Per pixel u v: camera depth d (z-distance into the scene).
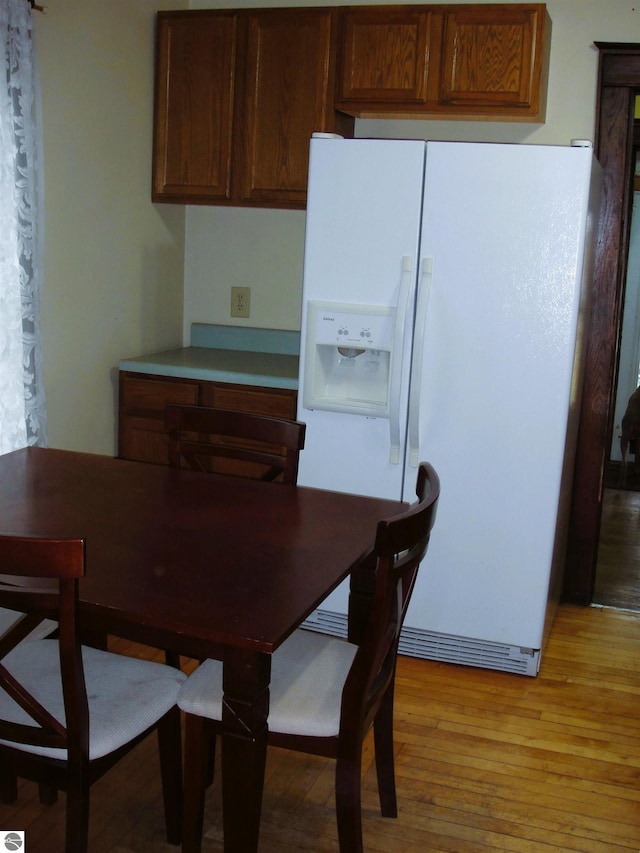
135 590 1.67
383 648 1.86
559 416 2.85
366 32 3.29
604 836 2.23
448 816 2.29
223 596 1.67
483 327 2.86
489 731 2.70
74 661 1.59
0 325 2.85
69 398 3.44
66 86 3.19
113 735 1.77
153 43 3.66
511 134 3.50
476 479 2.96
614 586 3.96
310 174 2.94
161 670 2.01
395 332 2.87
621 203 3.36
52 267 3.25
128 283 3.71
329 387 3.11
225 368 3.52
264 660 1.65
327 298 3.00
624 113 3.35
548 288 2.79
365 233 2.91
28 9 2.79
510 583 3.00
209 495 2.27
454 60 3.21
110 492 2.24
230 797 1.71
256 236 3.97
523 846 2.19
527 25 3.11
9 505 2.11
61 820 2.19
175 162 3.69
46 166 3.14
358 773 1.85
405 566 1.74
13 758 1.77
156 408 3.59
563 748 2.62
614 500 5.57
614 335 3.43
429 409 2.96
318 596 1.69
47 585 1.83
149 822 2.21
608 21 3.32
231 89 3.53
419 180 2.83
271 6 3.70
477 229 2.81
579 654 3.25
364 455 3.06
